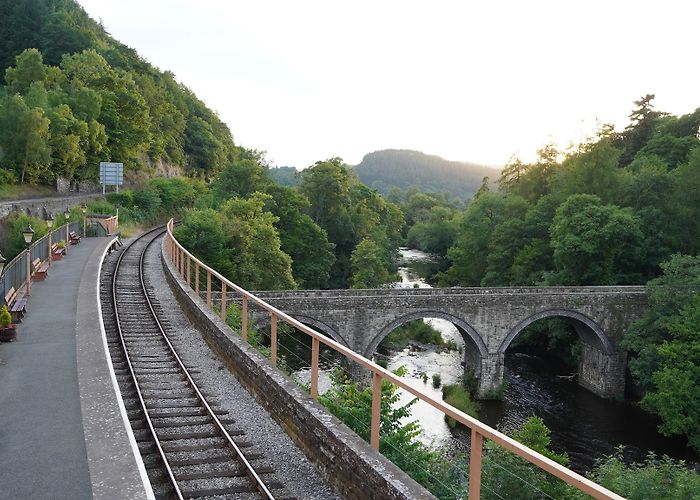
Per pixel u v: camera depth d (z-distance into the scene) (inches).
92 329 540.7
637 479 705.6
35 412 329.4
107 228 1690.5
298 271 2285.9
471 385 1466.5
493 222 2269.9
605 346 1513.3
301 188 2893.7
